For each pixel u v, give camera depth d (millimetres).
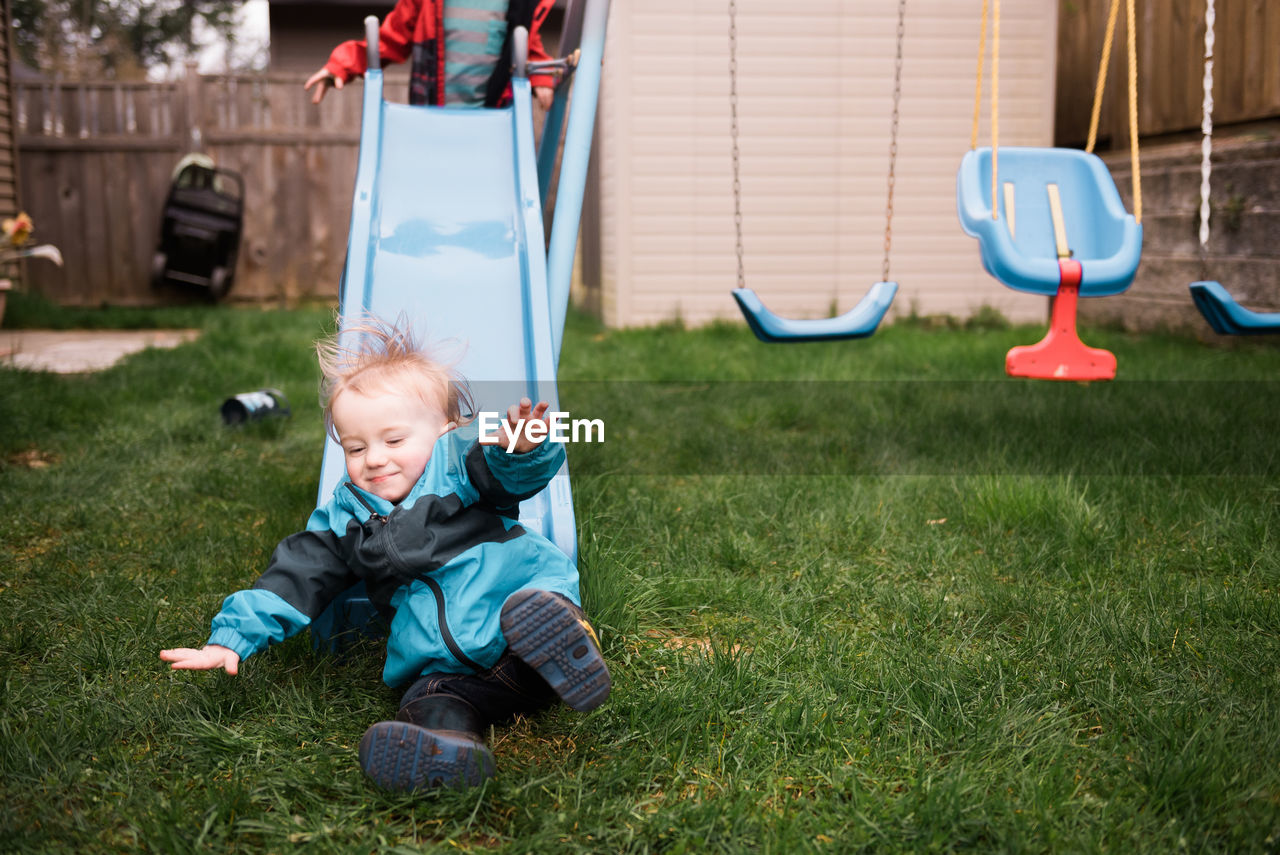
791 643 2650
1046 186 4668
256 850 1795
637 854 1771
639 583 2949
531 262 3270
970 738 2137
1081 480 3977
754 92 9695
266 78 11711
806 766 2045
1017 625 2801
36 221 11523
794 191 9852
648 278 9789
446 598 2137
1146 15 9398
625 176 9641
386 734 1856
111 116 11602
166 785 1977
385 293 3186
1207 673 2426
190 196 11234
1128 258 4324
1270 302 7699
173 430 4930
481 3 4281
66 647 2578
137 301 11805
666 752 2088
